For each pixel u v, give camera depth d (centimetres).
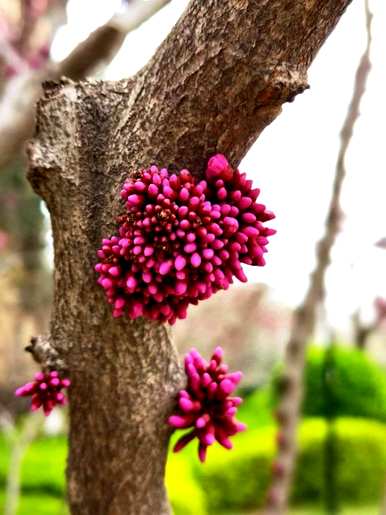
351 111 25
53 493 92
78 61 41
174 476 88
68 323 19
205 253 17
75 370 20
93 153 19
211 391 20
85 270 19
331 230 24
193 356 20
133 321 19
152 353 20
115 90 19
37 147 19
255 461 102
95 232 19
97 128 19
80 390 20
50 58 61
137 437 21
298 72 16
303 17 16
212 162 17
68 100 19
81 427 21
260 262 18
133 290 17
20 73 51
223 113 17
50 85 19
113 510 21
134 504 21
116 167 18
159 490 22
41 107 19
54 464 98
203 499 96
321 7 16
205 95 17
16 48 73
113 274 17
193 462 102
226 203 18
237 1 16
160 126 17
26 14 73
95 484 21
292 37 16
